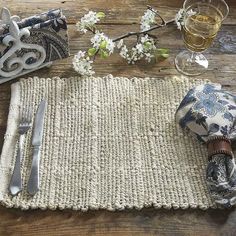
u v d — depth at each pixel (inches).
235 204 33.3
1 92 39.6
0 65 38.3
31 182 33.7
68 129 37.2
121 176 34.6
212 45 43.9
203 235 32.2
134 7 46.4
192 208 33.3
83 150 36.0
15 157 35.2
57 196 33.3
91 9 45.9
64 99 39.2
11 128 36.9
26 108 38.4
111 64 41.9
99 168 35.0
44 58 40.1
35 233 31.8
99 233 32.0
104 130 37.3
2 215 32.5
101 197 33.3
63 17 38.8
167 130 37.6
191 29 39.8
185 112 36.7
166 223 32.6
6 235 31.7
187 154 36.2
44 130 37.1
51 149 35.9
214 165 34.4
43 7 45.7
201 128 35.8
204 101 36.7
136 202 33.1
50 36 39.1
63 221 32.4
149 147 36.5
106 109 38.7
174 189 34.1
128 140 36.8
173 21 44.6
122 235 31.9
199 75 41.8
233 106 36.7
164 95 40.0
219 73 42.0
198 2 42.3
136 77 41.2
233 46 44.0
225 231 32.4
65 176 34.5
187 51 43.2
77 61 40.2
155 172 35.0
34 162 34.8
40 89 39.6
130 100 39.4
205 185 34.4
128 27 44.8
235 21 46.0
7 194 33.2
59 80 40.3
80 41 43.3
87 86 40.1
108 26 44.7
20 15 44.9
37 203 32.8
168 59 42.7
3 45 37.3
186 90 40.4
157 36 44.1
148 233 32.1
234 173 34.0
